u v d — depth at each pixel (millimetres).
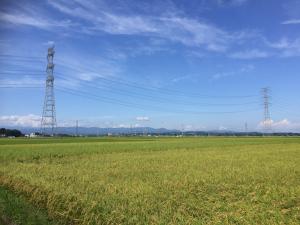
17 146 66625
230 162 36812
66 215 16875
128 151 57719
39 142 90688
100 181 23188
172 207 16391
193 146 70188
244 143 82938
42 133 152250
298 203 17781
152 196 18250
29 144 76375
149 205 16375
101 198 17625
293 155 46719
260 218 14422
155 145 72188
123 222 14664
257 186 21750
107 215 15188
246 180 24000
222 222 14055
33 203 20844
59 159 44531
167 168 31453
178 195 18906
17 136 172125
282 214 15109
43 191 20719
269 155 46750
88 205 16328
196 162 37031
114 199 17406
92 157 46375
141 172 28734
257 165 33562
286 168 30766
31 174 27219
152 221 14359
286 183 23188
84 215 15812
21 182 24500
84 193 18969
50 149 58344
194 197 18844
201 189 21000
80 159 43594
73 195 18219
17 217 18375
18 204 20719
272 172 28031
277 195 18953
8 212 19266
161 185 21625
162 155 48062
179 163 36156
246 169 29938
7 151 53656
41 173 28422
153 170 30062
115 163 37062
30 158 45844
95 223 15273
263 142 88438
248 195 19328
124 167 32938
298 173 27969
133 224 14336
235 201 18062
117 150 58812
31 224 17062
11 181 26406
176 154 49719
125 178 25281
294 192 19609
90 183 22422
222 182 23062
